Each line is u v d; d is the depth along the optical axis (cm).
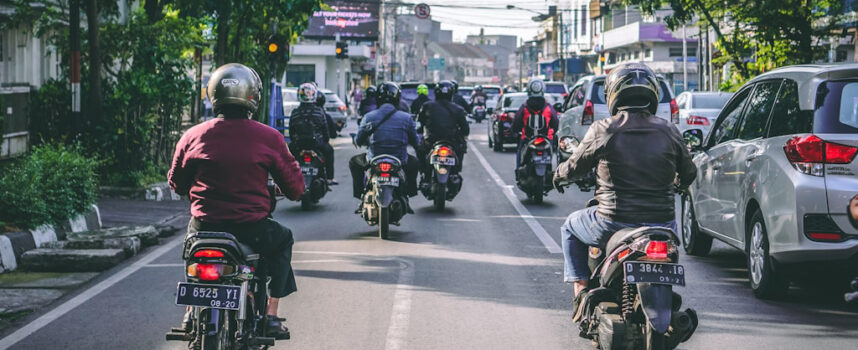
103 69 2514
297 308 978
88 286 1120
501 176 2533
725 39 3066
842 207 911
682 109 2897
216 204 678
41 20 2319
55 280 1161
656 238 649
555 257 1288
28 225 1339
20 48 2505
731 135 1170
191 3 2397
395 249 1355
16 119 2133
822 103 941
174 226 1567
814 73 963
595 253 737
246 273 644
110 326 916
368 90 2908
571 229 754
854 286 734
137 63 2206
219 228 679
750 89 1154
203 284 620
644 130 709
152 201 1928
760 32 2667
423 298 1025
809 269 943
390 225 1609
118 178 1998
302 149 1797
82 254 1224
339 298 1025
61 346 844
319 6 2514
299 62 9075
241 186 680
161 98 2181
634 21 9019
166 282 1135
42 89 2197
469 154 3400
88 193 1518
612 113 741
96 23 2047
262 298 712
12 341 862
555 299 1022
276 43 3050
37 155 1512
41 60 2627
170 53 2244
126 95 2033
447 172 1755
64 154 1518
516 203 1928
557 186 784
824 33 2653
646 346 665
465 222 1647
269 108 3147
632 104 722
